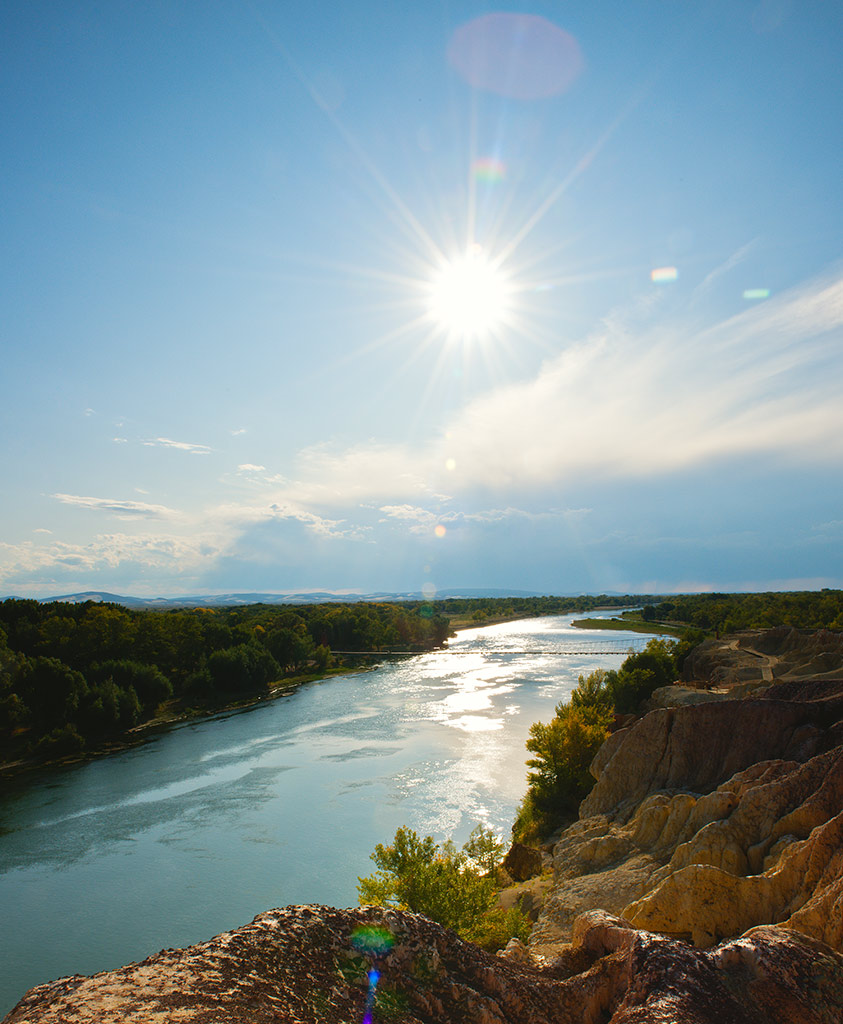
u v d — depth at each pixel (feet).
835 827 65.10
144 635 368.89
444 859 95.76
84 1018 29.89
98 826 179.22
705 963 41.24
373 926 44.34
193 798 200.03
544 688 376.27
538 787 173.37
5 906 137.59
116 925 130.00
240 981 35.22
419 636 650.02
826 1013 38.45
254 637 450.30
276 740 269.85
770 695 129.59
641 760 127.34
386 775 214.07
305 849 160.56
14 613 360.07
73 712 272.72
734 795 91.50
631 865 95.86
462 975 43.62
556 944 83.51
